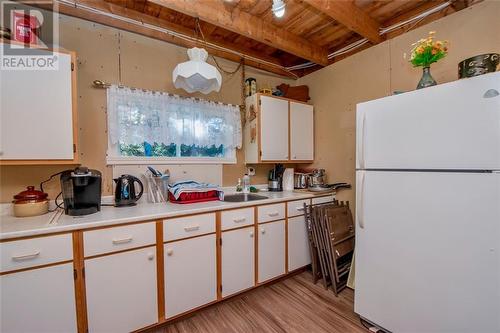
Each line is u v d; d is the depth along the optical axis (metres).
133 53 2.09
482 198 1.21
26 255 1.21
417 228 1.45
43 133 1.47
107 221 1.42
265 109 2.60
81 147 1.86
